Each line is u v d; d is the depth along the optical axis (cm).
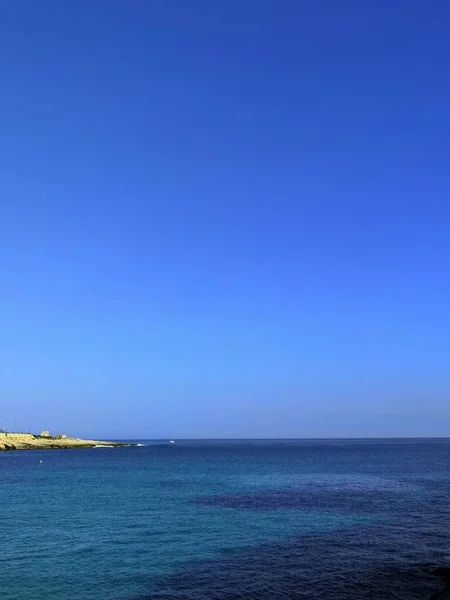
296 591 2084
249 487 5638
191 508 4116
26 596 2005
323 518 3647
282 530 3234
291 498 4703
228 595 2034
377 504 4316
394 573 2328
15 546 2817
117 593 2050
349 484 5931
